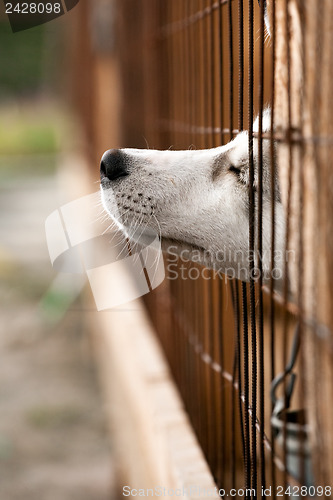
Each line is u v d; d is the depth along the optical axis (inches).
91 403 339.9
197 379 185.9
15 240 679.7
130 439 235.9
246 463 120.3
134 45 290.0
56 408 334.6
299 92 106.5
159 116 227.0
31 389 357.1
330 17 93.0
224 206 145.8
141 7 261.1
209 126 176.1
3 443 303.7
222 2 130.3
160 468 177.9
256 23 151.9
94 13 498.0
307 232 109.0
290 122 96.8
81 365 385.4
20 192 967.0
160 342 247.1
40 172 1159.0
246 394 116.5
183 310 203.0
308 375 112.0
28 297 491.8
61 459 291.6
